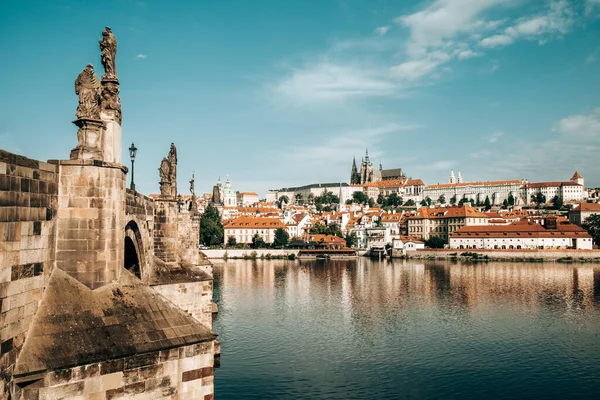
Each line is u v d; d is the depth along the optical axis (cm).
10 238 2303
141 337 2731
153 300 2991
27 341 2430
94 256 2862
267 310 11312
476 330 9450
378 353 7831
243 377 6606
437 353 7875
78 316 2650
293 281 17075
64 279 2780
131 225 4116
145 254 4588
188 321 2997
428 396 6112
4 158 2245
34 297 2536
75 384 2464
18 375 2302
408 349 8088
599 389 6394
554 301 12788
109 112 3059
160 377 2745
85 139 2920
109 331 2672
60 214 2845
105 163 2916
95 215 2875
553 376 6875
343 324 9856
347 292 14338
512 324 9988
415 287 15562
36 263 2570
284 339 8600
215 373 6769
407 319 10425
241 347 8050
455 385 6481
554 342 8588
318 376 6706
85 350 2519
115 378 2591
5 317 2255
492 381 6662
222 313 10906
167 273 5178
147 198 4703
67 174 2864
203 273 5441
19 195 2392
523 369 7156
